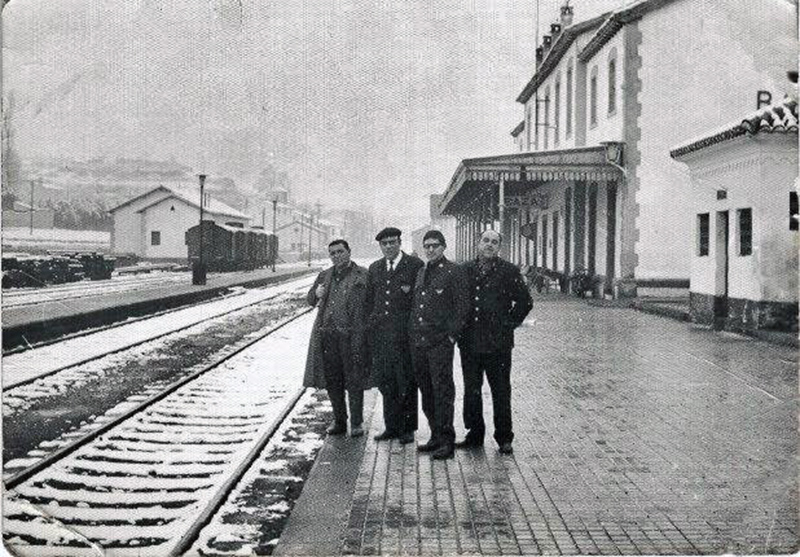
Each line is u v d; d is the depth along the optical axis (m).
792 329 15.02
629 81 22.58
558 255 31.06
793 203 14.99
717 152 16.48
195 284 32.69
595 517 5.12
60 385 10.73
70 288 28.02
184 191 62.78
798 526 4.97
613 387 9.91
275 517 5.40
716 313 17.09
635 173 22.58
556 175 22.75
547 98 34.59
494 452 6.79
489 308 6.71
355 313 7.37
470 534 4.81
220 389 10.48
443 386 6.59
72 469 6.66
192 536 4.91
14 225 65.19
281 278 45.50
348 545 4.62
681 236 22.62
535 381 10.34
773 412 8.44
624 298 22.59
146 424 8.36
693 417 8.18
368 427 7.92
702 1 22.23
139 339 15.81
